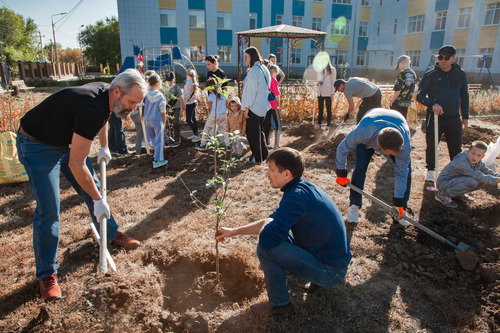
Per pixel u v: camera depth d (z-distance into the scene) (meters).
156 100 5.39
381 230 3.61
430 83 4.73
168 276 2.93
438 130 4.85
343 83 6.31
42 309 2.37
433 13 27.17
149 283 2.71
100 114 2.40
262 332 2.29
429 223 3.74
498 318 2.37
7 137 4.94
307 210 2.17
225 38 28.78
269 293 2.41
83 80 26.56
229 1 28.08
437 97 4.69
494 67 23.36
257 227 2.54
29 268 2.97
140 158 6.12
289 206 2.13
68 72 41.94
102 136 3.11
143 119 5.86
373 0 32.25
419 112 10.84
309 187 2.24
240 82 11.34
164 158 6.16
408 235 3.50
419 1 28.06
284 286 2.38
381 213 3.99
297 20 30.75
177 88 7.00
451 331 2.33
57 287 2.62
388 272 2.94
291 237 2.47
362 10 32.19
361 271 2.96
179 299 2.67
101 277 2.74
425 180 5.00
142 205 4.21
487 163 4.65
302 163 2.25
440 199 4.25
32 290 2.68
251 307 2.49
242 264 2.93
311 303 2.55
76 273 2.83
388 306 2.56
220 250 3.15
